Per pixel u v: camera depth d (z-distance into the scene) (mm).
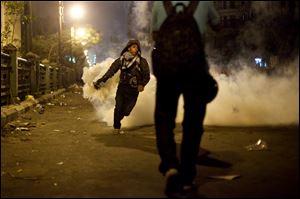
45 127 8398
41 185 4297
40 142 6676
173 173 3738
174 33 3936
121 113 7281
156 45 4117
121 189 4082
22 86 12031
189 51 3891
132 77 7215
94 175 4621
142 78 7293
